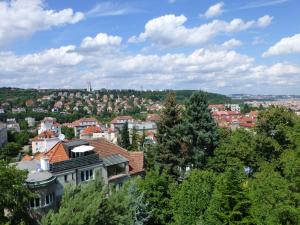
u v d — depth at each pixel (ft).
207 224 113.60
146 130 636.89
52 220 92.27
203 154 177.17
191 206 120.67
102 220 102.53
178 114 182.09
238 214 113.70
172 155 176.35
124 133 426.92
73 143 169.27
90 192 103.65
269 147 175.22
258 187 114.32
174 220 131.13
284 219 106.42
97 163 164.14
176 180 175.32
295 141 165.37
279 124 178.91
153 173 138.51
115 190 116.16
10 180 103.81
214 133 186.29
